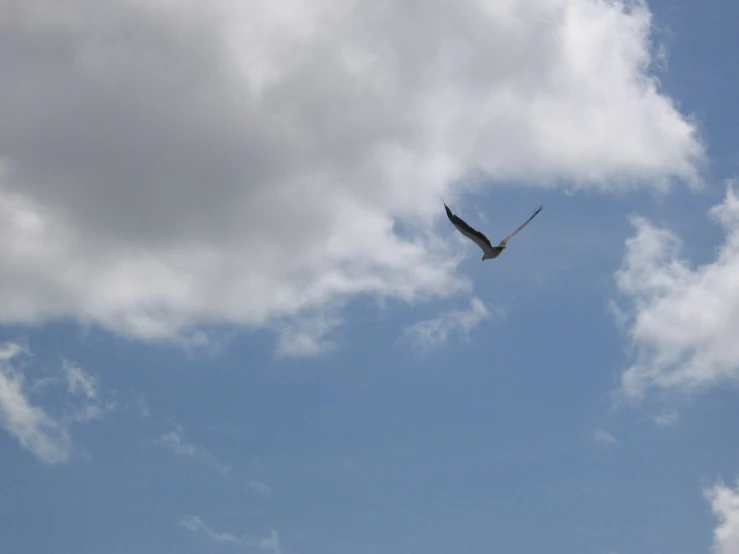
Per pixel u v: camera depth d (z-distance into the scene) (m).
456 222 74.56
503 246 74.38
